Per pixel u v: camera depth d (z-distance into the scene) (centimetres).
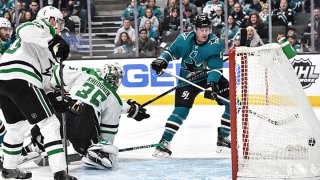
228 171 630
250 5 1280
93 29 1312
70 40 1285
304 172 532
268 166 538
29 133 711
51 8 594
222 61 708
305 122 545
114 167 653
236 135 534
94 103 649
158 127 960
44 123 538
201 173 623
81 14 1287
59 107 558
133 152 751
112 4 1328
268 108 543
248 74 542
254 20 1214
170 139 712
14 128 564
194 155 725
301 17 1221
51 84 670
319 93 1171
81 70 673
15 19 1294
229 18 1221
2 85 538
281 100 544
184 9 1270
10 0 1337
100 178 606
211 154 730
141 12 1277
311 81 1172
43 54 548
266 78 541
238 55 541
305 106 547
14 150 569
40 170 643
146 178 603
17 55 542
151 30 1266
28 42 523
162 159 702
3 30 704
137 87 1209
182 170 639
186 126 955
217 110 1120
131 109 688
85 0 1298
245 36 975
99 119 659
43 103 536
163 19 1270
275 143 541
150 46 1241
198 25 691
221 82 729
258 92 542
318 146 545
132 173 628
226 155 723
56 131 537
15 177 580
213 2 1255
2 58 549
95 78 665
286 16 1214
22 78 536
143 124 990
